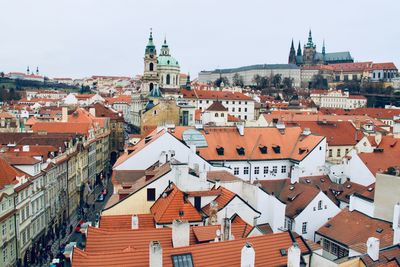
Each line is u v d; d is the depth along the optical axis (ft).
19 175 254.27
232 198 188.03
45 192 297.53
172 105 461.78
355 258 142.00
